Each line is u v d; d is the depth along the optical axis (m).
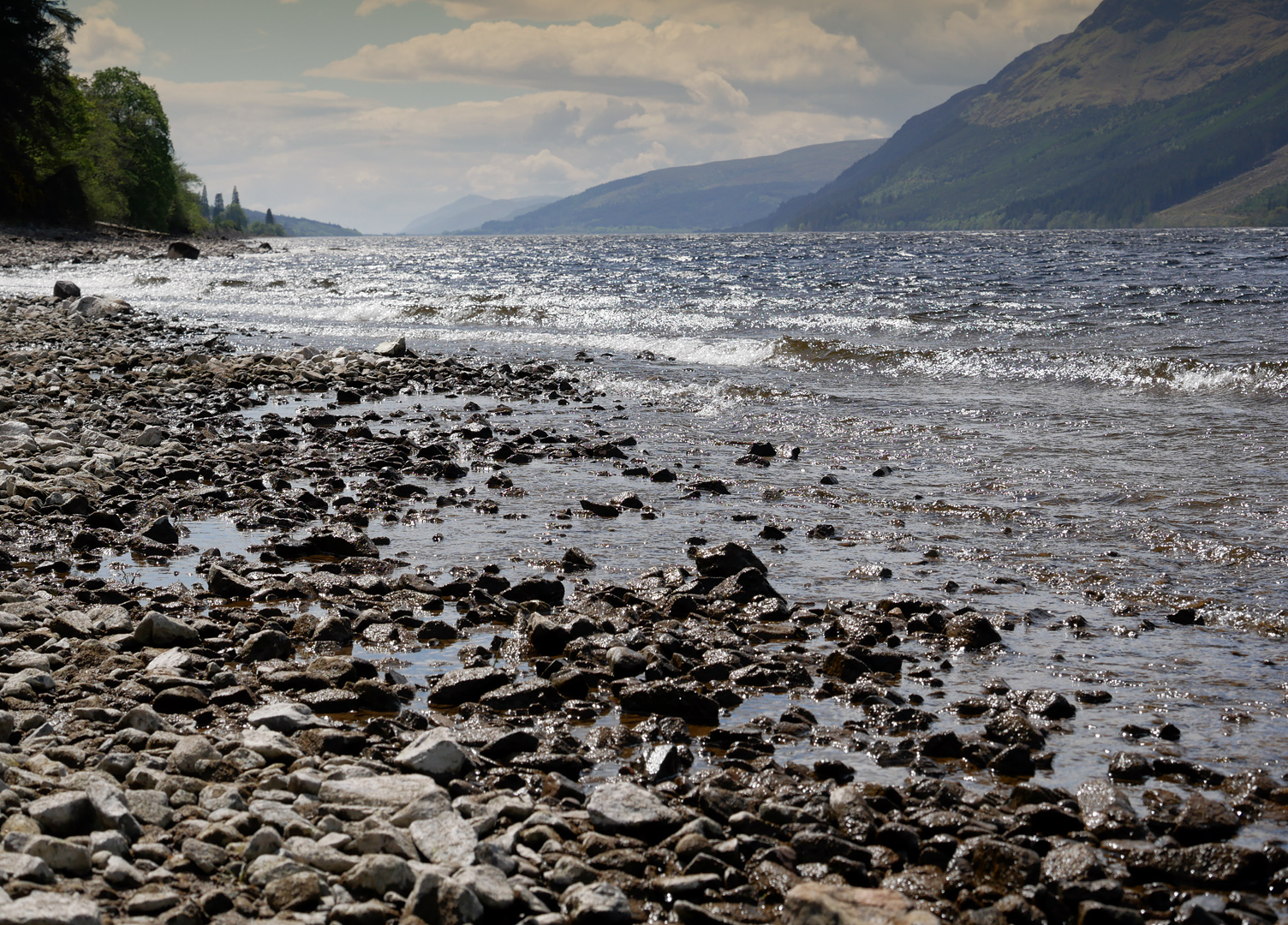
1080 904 3.63
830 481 11.20
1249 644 6.43
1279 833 4.19
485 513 10.19
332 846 3.80
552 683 5.92
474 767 4.81
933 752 5.04
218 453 12.62
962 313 27.05
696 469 12.03
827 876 3.83
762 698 5.83
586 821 4.29
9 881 3.35
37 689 5.53
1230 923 3.59
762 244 123.12
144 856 3.72
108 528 9.29
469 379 19.78
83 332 26.23
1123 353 18.38
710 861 3.84
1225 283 36.09
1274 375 15.18
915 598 7.26
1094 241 110.62
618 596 7.47
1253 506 9.45
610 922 3.47
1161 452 11.77
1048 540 8.89
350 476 11.70
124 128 108.31
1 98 77.31
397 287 45.88
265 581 7.75
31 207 87.62
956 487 10.83
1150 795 4.52
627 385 18.75
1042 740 5.07
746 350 21.86
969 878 3.82
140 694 5.46
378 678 5.89
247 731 5.02
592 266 66.25
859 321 25.30
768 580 7.96
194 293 43.62
